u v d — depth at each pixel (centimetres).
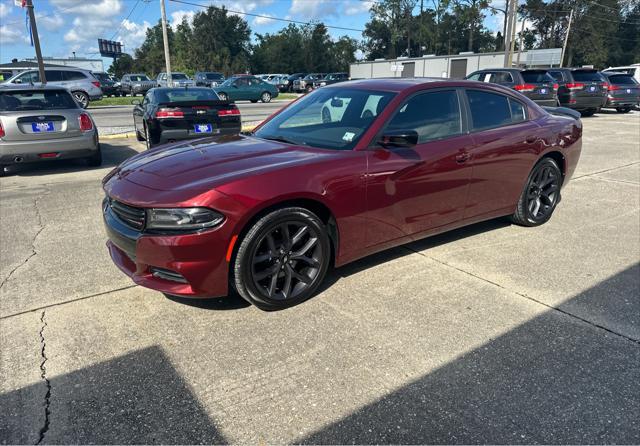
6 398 235
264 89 2711
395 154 350
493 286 358
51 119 732
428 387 244
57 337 288
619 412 227
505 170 435
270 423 219
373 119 354
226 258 287
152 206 279
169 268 282
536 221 493
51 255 414
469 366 261
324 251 329
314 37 8244
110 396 237
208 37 8131
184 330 296
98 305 327
